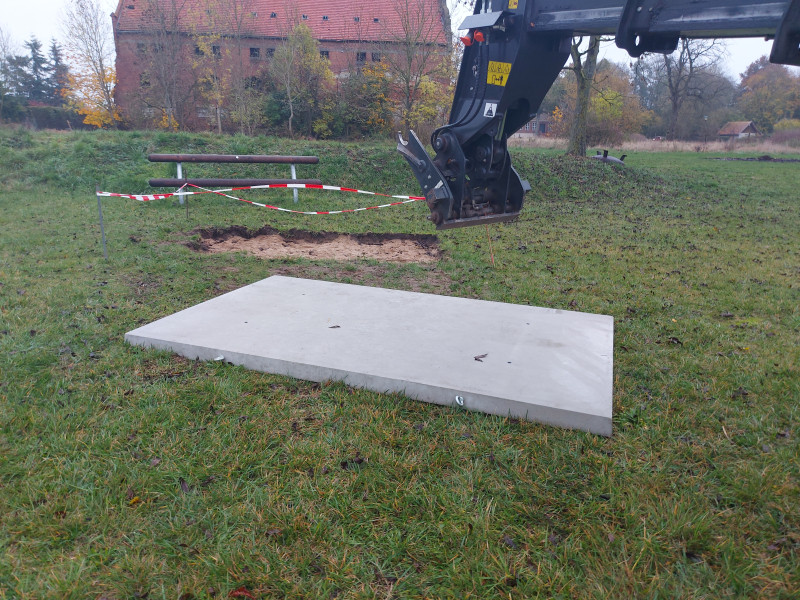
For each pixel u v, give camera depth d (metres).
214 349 3.86
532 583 2.06
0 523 2.31
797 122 54.78
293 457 2.80
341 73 28.80
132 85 33.25
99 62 30.52
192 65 30.08
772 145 36.69
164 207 11.02
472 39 3.34
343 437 3.01
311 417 3.21
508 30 3.25
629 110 44.56
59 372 3.70
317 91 26.81
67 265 6.54
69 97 32.53
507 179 3.80
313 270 6.88
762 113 58.03
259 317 4.50
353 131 27.33
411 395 3.41
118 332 4.46
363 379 3.49
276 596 2.01
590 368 3.63
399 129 25.61
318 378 3.60
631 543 2.27
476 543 2.25
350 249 8.50
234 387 3.49
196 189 12.68
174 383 3.56
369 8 33.41
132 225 9.10
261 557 2.16
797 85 58.22
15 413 3.13
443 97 23.39
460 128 3.58
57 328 4.46
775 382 3.77
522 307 4.93
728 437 3.09
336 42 31.47
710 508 2.49
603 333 4.30
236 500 2.50
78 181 12.88
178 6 31.33
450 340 4.07
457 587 2.06
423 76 23.59
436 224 3.57
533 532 2.33
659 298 5.97
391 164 15.24
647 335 4.77
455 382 3.38
